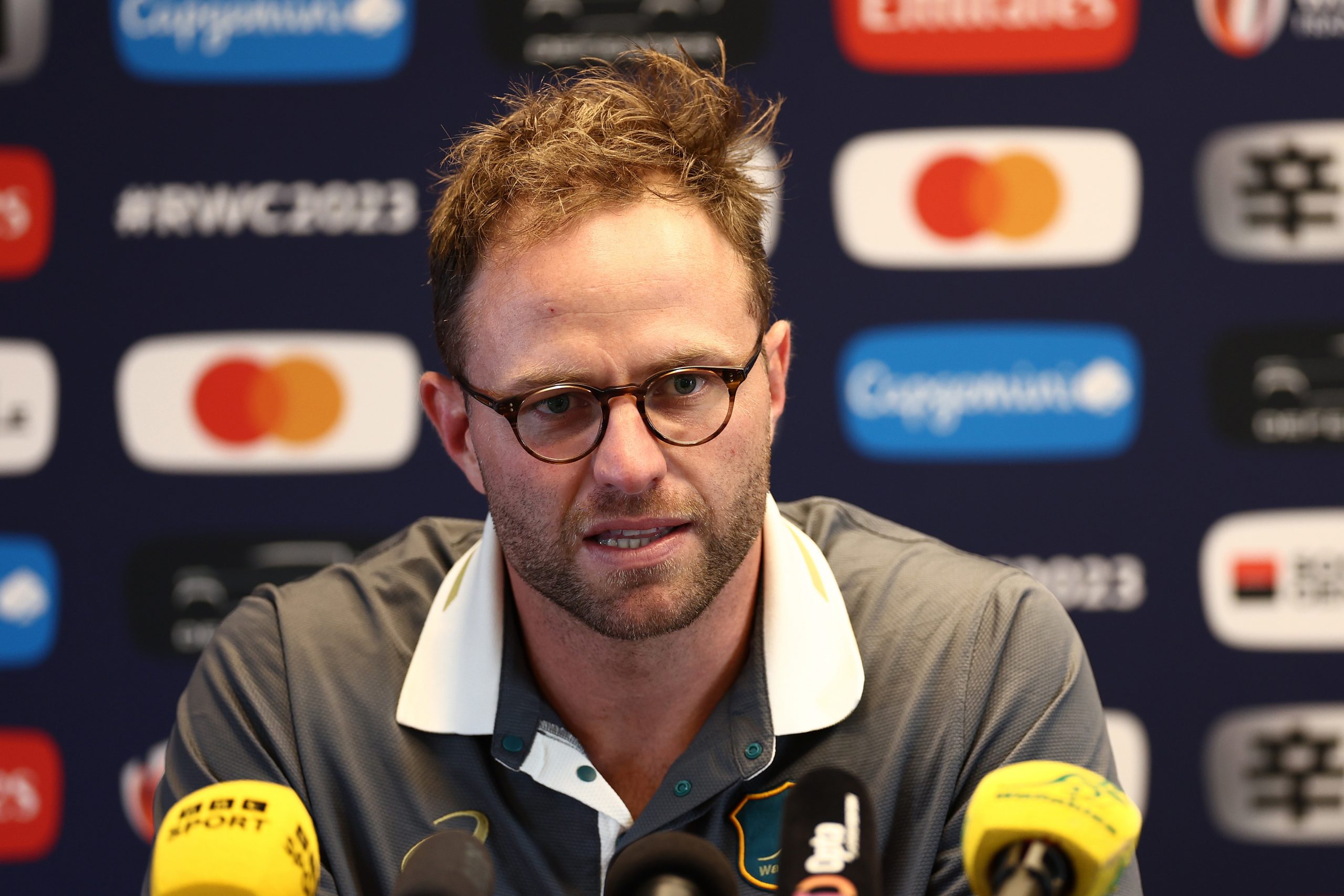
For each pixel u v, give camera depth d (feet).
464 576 13.03
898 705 12.31
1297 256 24.31
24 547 25.04
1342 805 24.34
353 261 24.95
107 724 25.07
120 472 25.07
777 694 11.93
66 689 25.07
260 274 25.00
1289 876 24.47
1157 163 24.36
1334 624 24.34
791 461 24.77
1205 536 24.47
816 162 24.62
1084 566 24.61
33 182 24.89
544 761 11.91
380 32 24.85
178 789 12.66
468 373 11.02
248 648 13.29
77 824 25.04
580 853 11.83
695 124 11.49
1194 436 24.47
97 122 24.89
